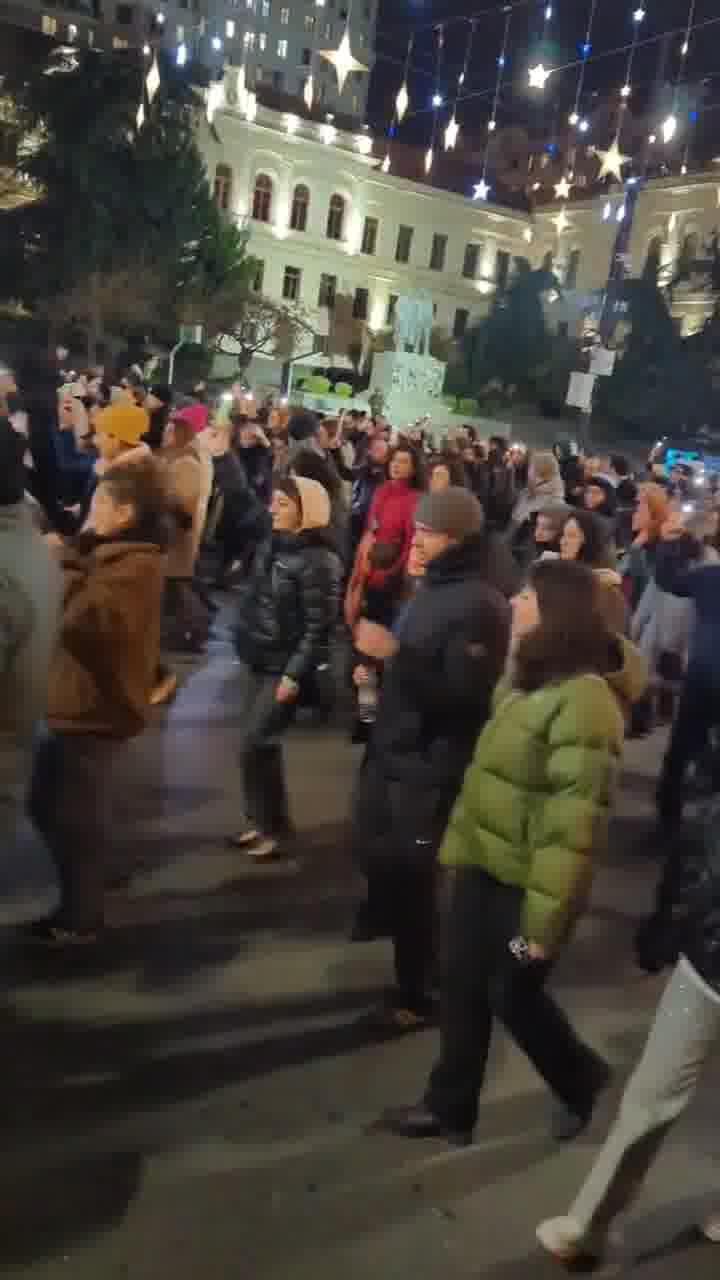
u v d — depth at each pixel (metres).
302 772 6.98
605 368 20.42
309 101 19.64
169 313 39.78
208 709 8.08
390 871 3.97
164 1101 3.66
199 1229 3.10
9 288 37.50
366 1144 3.56
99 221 37.34
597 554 5.42
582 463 13.04
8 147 38.69
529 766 3.17
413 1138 3.61
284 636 5.42
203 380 38.66
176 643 9.61
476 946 3.34
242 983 4.46
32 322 36.84
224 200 56.91
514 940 3.22
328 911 5.16
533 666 3.21
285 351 46.09
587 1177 3.29
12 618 3.24
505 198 66.06
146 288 38.19
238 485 11.67
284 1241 3.09
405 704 3.88
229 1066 3.89
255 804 5.63
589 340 51.09
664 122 15.99
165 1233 3.07
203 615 9.64
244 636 5.50
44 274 37.22
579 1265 3.12
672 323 49.38
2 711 3.33
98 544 4.33
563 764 3.10
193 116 41.72
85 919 4.58
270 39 66.06
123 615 4.22
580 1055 3.43
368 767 4.01
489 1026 3.50
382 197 62.22
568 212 63.88
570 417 50.59
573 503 11.32
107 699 4.33
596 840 3.11
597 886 6.00
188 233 39.78
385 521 7.84
